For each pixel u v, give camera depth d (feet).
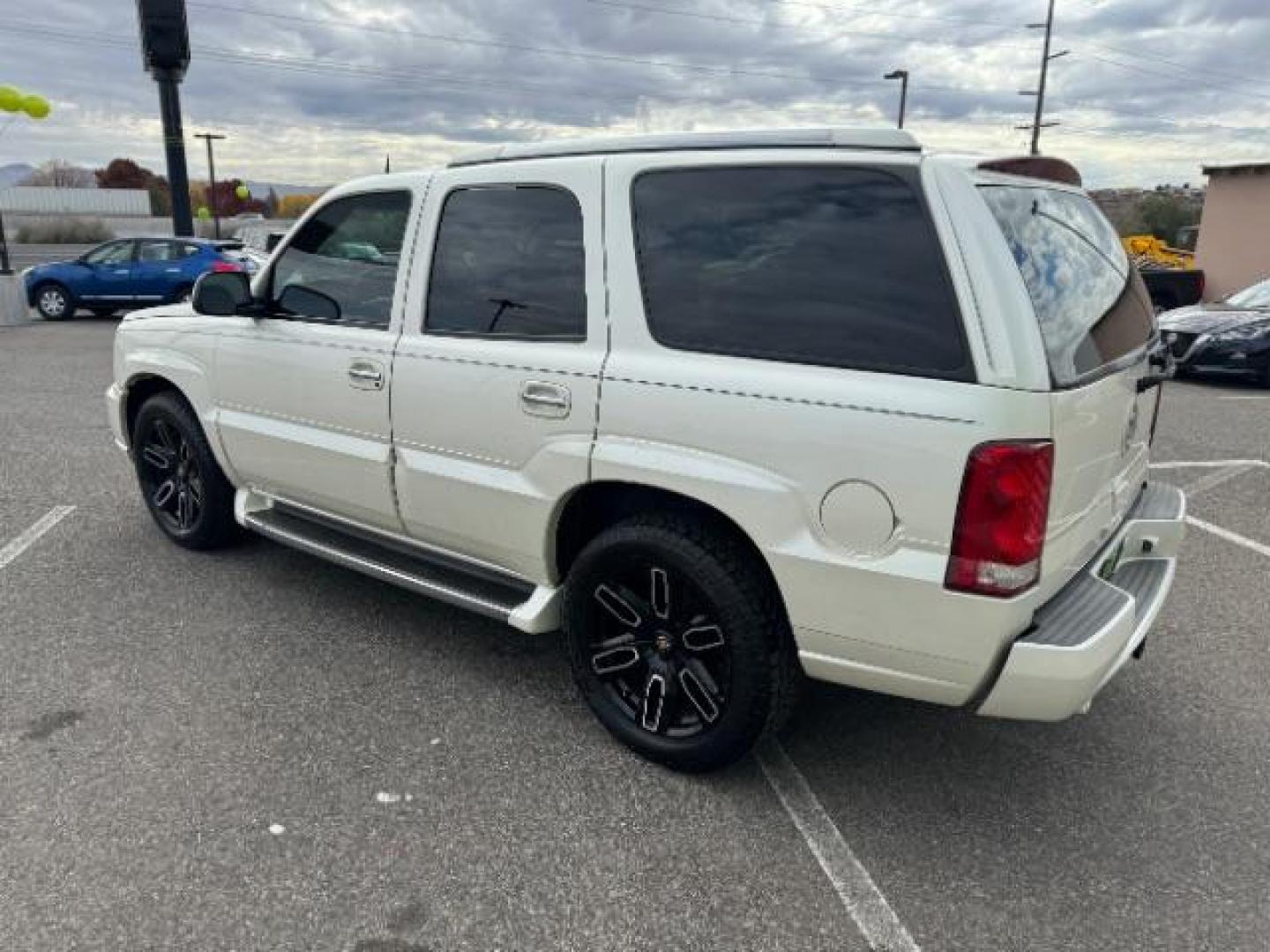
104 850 8.32
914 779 9.78
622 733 10.02
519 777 9.62
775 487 8.23
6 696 10.89
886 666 8.21
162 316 14.76
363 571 11.93
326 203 12.16
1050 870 8.42
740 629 8.82
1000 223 7.71
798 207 8.35
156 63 57.16
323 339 11.91
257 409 13.10
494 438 10.21
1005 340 7.36
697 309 8.82
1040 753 10.32
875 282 7.89
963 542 7.47
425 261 10.90
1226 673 12.16
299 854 8.36
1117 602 8.39
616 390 9.12
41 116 48.60
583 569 9.81
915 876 8.31
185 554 15.42
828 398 7.92
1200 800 9.49
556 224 9.79
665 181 9.09
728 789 9.51
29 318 54.49
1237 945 7.56
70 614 13.11
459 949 7.37
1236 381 37.70
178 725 10.37
